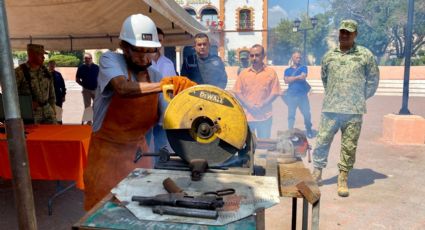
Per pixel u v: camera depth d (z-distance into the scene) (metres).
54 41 7.35
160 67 3.73
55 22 6.15
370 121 8.72
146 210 1.45
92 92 9.05
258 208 1.44
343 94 3.60
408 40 6.31
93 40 7.34
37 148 3.24
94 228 1.33
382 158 5.29
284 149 2.39
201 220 1.36
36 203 3.71
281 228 3.07
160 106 2.47
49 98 4.75
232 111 1.86
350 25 3.54
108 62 2.11
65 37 7.29
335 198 3.71
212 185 1.68
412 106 11.73
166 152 1.99
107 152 2.34
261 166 2.20
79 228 1.34
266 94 4.43
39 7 5.35
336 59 3.63
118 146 2.36
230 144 1.87
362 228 3.05
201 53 4.25
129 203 1.50
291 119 7.07
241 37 30.03
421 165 4.91
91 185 2.40
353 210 3.41
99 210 1.46
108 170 2.36
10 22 6.10
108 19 5.97
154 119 2.47
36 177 3.28
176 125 1.88
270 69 4.47
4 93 1.72
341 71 3.59
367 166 4.88
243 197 1.54
